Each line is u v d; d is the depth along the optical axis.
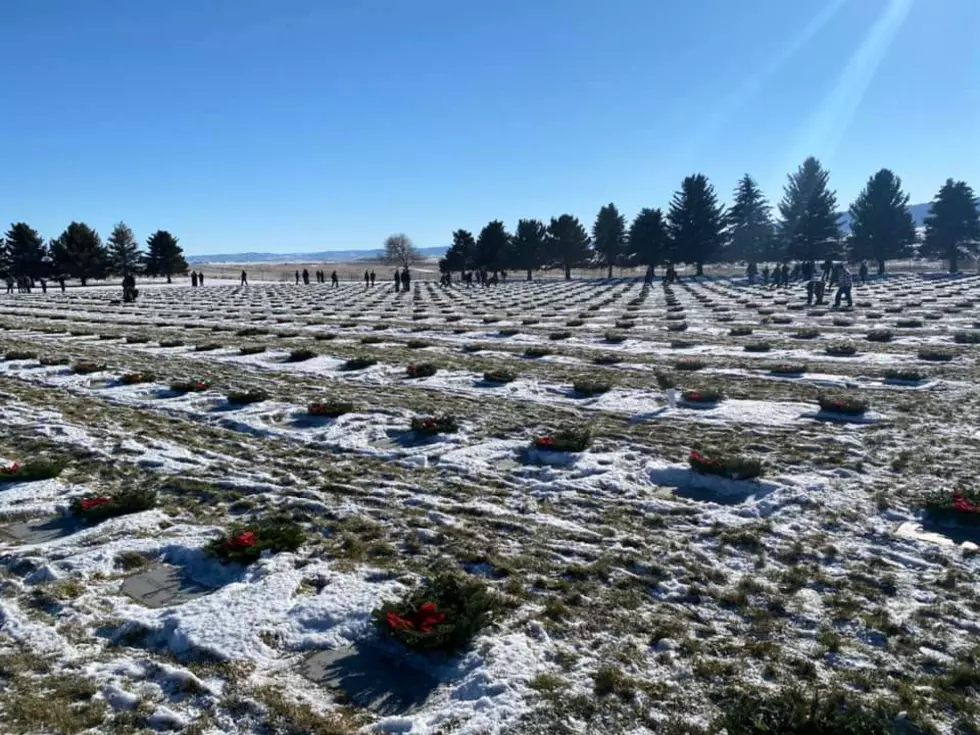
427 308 35.59
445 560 5.54
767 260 78.38
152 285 72.50
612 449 8.63
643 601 4.88
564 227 77.81
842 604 4.81
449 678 4.00
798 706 3.54
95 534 6.01
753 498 7.00
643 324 25.27
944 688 3.86
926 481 7.31
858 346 18.17
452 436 9.32
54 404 11.45
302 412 10.84
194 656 4.16
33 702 3.66
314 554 5.64
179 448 8.77
